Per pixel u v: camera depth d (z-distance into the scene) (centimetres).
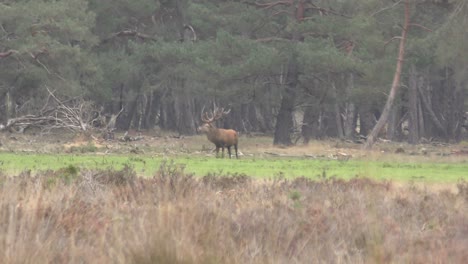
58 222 2617
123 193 3822
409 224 3100
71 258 2158
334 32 14788
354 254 2408
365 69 14125
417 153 13500
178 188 3547
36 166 7606
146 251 2055
